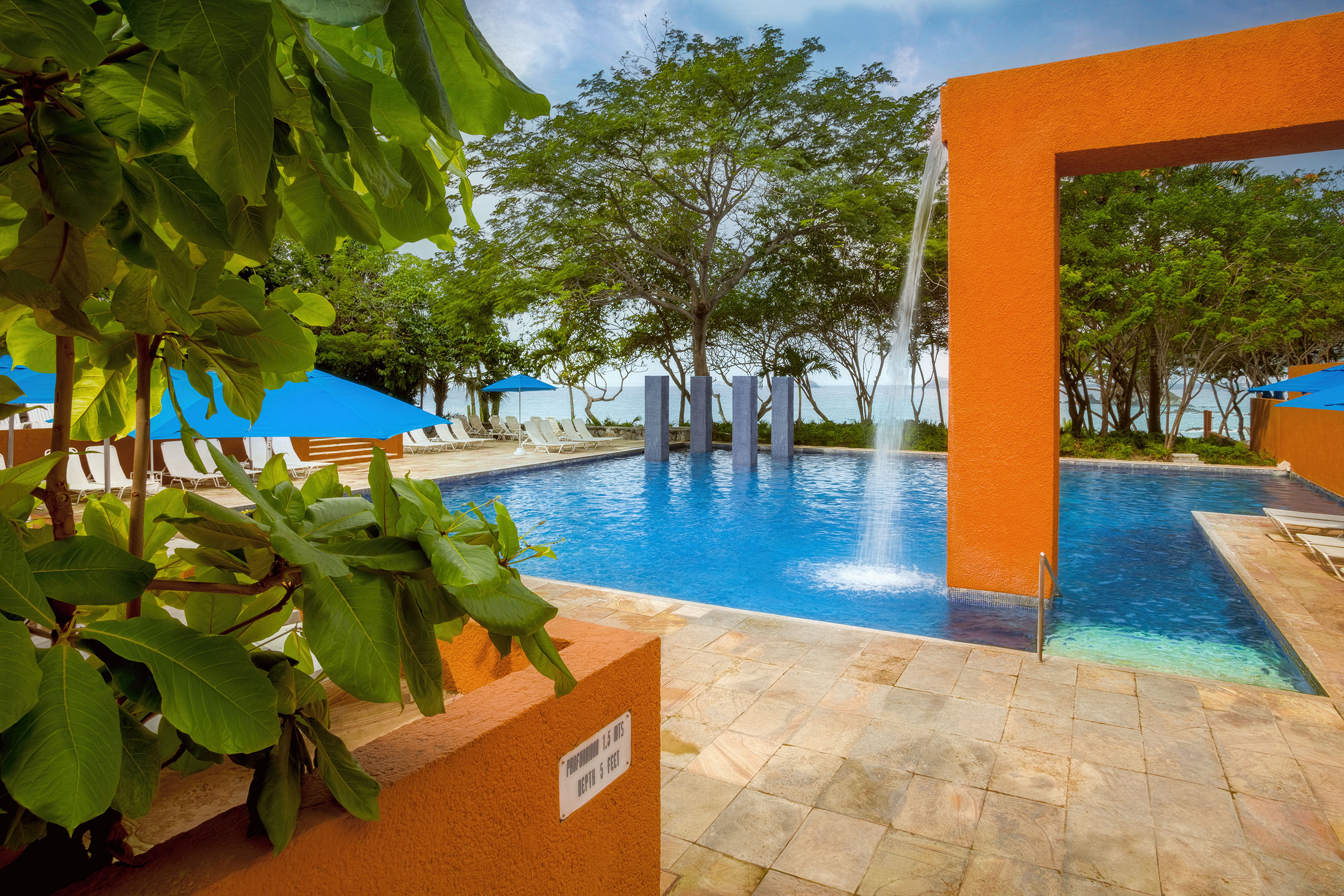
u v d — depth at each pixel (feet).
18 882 3.20
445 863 4.60
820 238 87.30
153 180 2.38
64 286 2.65
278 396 10.54
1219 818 11.77
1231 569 28.30
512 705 5.33
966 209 23.70
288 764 3.63
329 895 3.81
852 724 15.15
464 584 3.51
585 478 60.75
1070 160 23.03
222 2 1.79
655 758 7.27
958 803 12.25
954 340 24.26
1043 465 23.59
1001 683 17.28
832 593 27.81
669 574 31.12
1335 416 46.16
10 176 2.44
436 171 3.54
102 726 2.50
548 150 75.77
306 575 3.28
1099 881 10.28
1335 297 64.23
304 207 3.21
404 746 4.64
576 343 94.43
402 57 2.22
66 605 2.97
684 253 89.35
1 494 2.65
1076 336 70.13
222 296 3.43
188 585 3.57
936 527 40.83
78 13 1.87
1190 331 66.64
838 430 92.48
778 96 77.97
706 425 78.59
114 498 4.47
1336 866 10.57
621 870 6.76
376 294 85.20
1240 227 64.80
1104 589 27.43
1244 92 20.17
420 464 64.03
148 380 3.78
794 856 10.84
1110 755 13.82
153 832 5.58
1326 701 16.10
